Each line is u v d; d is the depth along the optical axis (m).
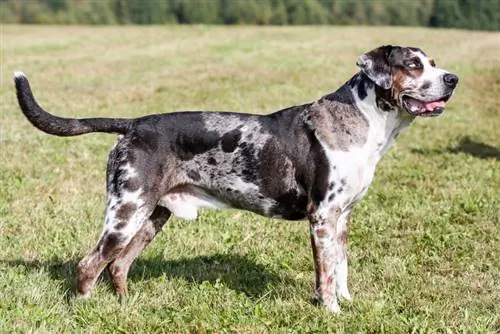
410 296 8.53
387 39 47.53
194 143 7.84
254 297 8.48
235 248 10.32
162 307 8.06
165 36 48.09
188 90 26.89
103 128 8.03
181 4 85.31
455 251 10.27
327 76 31.14
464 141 19.22
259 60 35.78
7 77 28.59
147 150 7.77
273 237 10.82
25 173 14.05
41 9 83.44
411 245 10.53
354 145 7.71
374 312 7.84
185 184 7.97
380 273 9.34
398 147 18.05
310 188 7.75
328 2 86.81
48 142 16.95
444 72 7.73
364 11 85.75
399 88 7.70
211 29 53.44
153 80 29.28
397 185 14.12
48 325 7.36
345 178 7.66
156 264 9.48
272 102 24.70
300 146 7.75
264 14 84.69
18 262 9.29
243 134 7.83
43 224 10.99
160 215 8.36
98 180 13.90
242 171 7.83
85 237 10.38
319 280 7.82
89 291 7.89
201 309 7.88
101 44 42.97
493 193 13.40
